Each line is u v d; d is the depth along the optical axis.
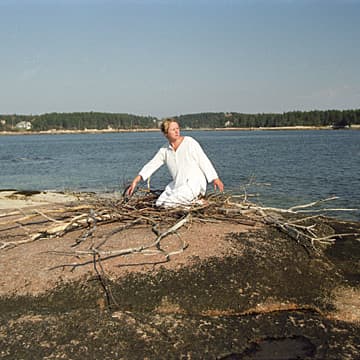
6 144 83.56
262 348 4.36
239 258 5.80
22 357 4.23
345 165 28.19
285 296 5.39
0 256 6.23
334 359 4.15
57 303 5.21
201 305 5.16
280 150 46.69
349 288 5.64
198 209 7.16
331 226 8.45
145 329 4.65
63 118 165.75
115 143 77.94
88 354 4.26
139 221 7.25
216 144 63.81
